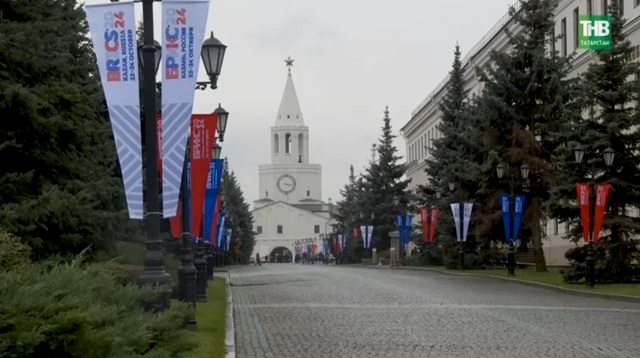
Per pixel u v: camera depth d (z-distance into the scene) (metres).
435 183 61.69
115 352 6.22
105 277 8.28
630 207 36.12
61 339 5.70
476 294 28.59
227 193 99.62
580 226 32.56
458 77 61.75
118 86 12.38
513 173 42.38
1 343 5.18
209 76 19.69
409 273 51.09
